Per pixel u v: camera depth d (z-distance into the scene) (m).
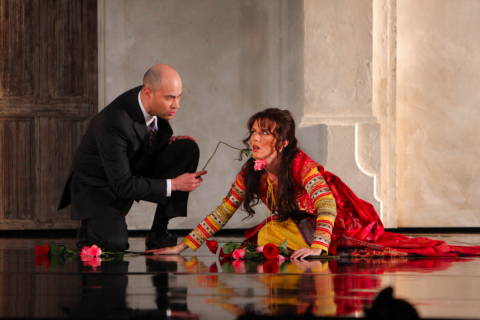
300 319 3.08
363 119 10.38
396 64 10.90
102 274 4.85
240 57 11.12
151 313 3.25
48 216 11.62
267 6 11.12
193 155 7.49
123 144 6.36
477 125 11.24
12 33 11.56
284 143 5.94
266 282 4.37
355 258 6.02
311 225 6.21
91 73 11.66
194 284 4.28
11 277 4.69
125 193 6.37
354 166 10.28
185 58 11.05
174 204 7.35
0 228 11.54
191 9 11.05
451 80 11.26
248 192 6.22
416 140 11.22
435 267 5.31
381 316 2.67
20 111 11.58
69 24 11.62
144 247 7.73
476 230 11.16
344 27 10.44
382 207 10.51
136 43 10.92
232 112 11.11
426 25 11.25
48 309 3.35
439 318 3.10
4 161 11.56
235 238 9.54
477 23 11.28
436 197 11.22
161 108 6.44
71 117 11.64
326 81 10.44
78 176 6.73
